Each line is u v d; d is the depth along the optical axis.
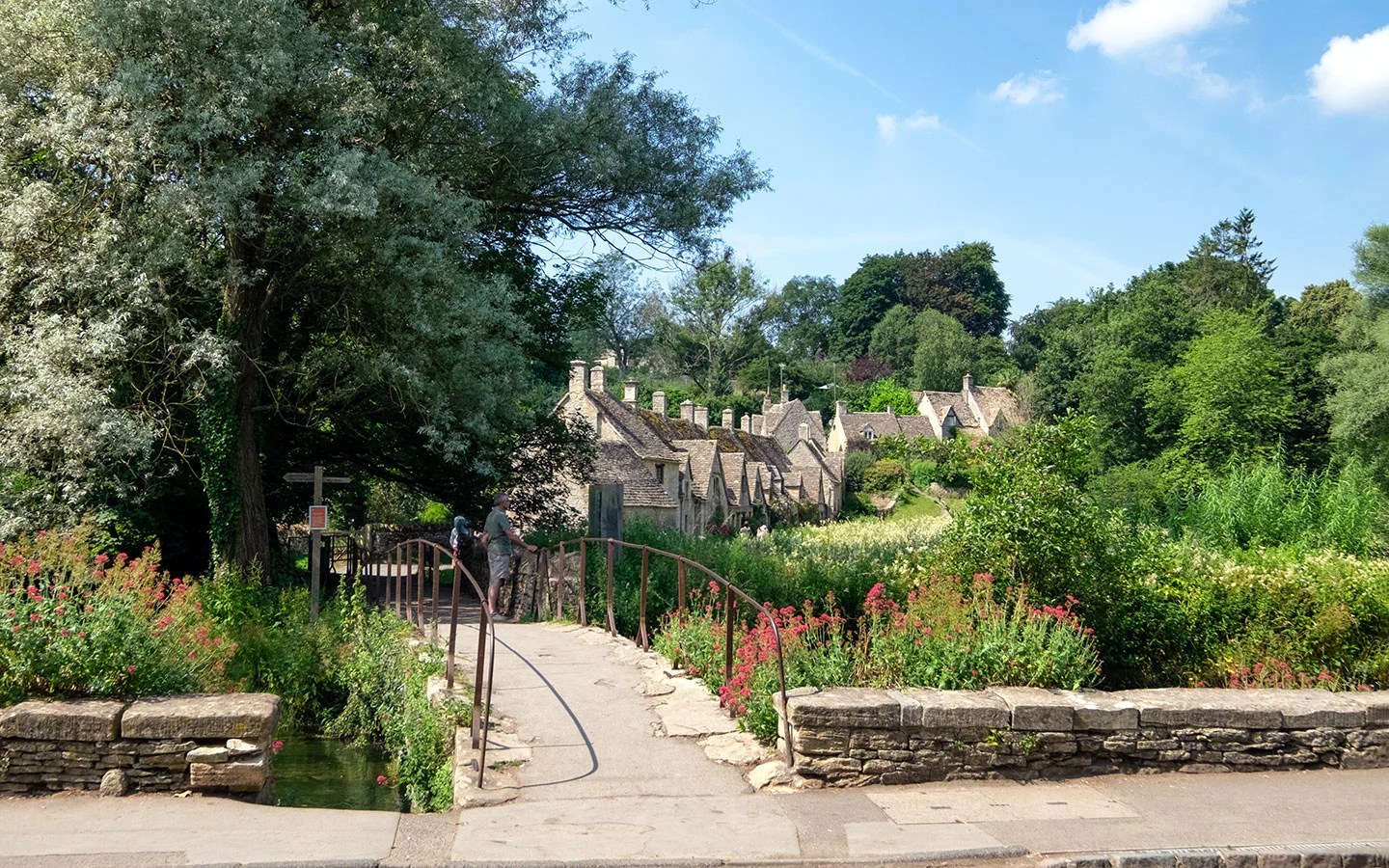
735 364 92.69
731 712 8.83
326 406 20.52
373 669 12.63
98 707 7.05
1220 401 50.47
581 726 8.59
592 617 15.04
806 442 78.12
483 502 24.94
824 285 124.62
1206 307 81.06
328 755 11.59
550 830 6.17
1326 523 24.95
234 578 16.38
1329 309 77.19
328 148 16.70
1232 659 13.20
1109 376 56.91
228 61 15.57
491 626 7.54
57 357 14.95
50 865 5.46
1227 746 7.88
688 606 14.49
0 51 15.84
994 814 6.67
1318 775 7.80
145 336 16.81
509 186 21.69
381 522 37.81
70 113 14.88
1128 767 7.75
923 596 11.25
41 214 15.54
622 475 41.47
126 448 15.18
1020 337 104.38
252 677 13.38
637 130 22.64
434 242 17.84
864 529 29.70
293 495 23.47
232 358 17.08
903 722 7.36
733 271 87.50
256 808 6.62
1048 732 7.59
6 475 15.62
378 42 18.36
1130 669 13.22
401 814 6.56
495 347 18.84
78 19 15.11
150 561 10.48
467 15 19.31
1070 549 12.84
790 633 9.37
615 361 87.88
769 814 6.55
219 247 18.12
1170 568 14.46
